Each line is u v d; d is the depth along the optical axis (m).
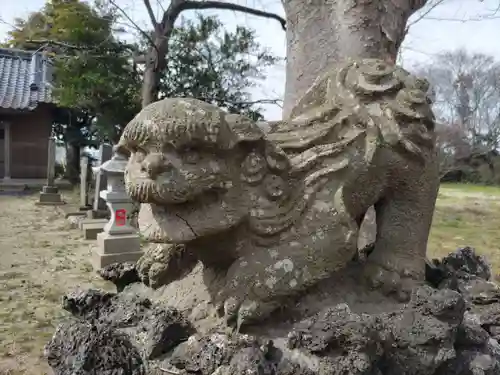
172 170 1.32
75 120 13.05
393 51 2.47
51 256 5.49
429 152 1.77
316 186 1.54
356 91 1.72
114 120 8.65
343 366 1.26
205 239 1.45
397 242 1.77
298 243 1.47
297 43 2.47
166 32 6.37
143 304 1.58
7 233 6.74
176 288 1.71
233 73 7.70
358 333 1.29
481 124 15.30
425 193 1.78
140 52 7.51
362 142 1.64
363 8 2.33
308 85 2.42
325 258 1.49
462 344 1.68
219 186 1.38
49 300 3.95
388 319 1.55
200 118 1.32
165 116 1.31
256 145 1.45
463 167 16.62
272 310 1.43
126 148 1.45
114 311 1.58
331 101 1.76
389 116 1.68
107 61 7.88
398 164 1.70
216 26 7.61
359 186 1.63
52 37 8.42
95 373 1.34
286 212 1.48
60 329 1.51
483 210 10.30
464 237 7.34
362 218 1.89
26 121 12.38
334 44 2.38
